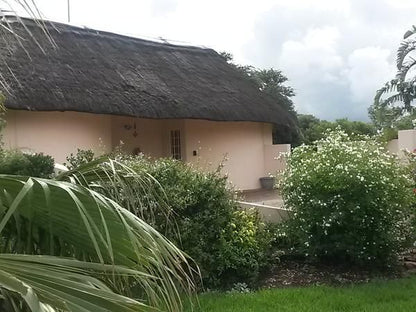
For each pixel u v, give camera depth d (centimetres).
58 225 208
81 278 170
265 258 720
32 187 189
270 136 1870
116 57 1533
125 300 167
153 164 712
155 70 1584
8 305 165
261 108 1719
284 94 2562
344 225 720
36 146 1233
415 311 541
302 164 769
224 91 1675
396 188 727
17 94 1151
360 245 722
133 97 1382
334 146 766
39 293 154
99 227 197
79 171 261
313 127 2459
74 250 217
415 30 1184
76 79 1309
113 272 192
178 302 222
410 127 1458
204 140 1681
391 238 720
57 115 1284
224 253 669
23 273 160
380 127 1648
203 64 1808
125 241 202
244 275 684
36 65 1255
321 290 636
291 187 765
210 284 662
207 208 676
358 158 731
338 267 756
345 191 712
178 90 1531
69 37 1467
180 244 619
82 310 157
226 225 688
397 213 734
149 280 218
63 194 193
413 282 666
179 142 1673
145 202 355
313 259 754
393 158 765
